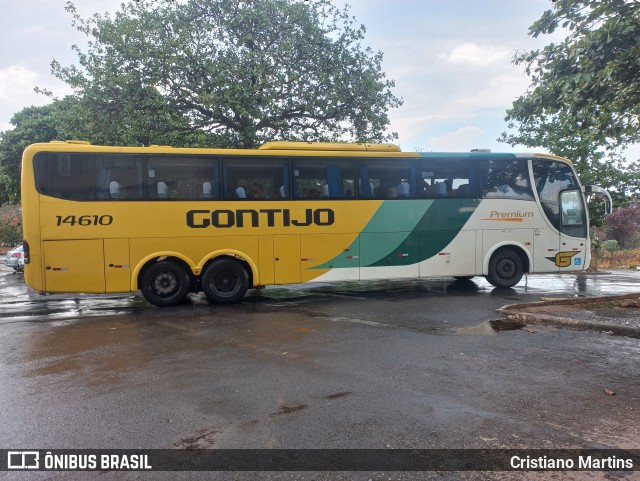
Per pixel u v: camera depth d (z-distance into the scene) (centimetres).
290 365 597
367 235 1170
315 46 1614
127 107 1478
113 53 1504
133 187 1048
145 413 454
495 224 1246
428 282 1487
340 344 696
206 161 1085
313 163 1145
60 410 464
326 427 416
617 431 404
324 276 1145
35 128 2755
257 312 982
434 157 1216
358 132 1731
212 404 473
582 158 1861
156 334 789
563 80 722
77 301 1239
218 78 1469
